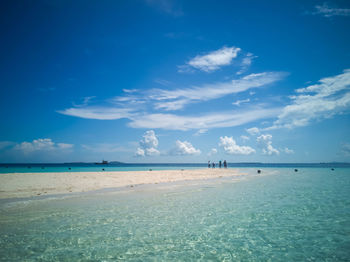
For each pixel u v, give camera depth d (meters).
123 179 28.45
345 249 7.69
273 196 17.73
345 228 9.85
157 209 12.85
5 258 6.72
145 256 7.02
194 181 29.28
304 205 14.37
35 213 11.45
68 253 7.14
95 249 7.47
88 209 12.48
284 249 7.67
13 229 9.16
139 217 11.21
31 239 8.20
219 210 12.86
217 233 9.15
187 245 7.95
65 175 31.91
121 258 6.86
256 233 9.19
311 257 7.07
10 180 24.16
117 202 14.41
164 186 22.95
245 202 15.16
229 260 6.81
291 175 45.81
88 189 19.75
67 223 10.01
